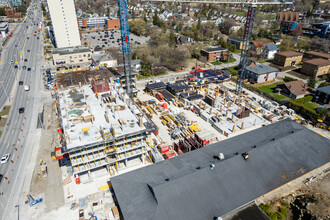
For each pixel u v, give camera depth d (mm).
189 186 49000
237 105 100750
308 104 102375
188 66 151375
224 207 47375
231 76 130750
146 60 138375
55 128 84750
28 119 90562
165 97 106750
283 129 68625
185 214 45344
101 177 63781
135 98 108250
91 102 77750
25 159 70188
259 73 119875
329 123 86125
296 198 56656
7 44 192750
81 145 57062
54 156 68938
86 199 56781
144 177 52750
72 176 63969
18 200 57094
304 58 157625
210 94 110938
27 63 151625
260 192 50969
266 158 57469
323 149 62781
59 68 142250
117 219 52188
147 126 65688
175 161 58156
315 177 62812
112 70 114312
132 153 65562
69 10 166500
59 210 54469
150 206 45938
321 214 51375
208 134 81062
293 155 59719
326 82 117438
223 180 51500
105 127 64125
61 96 81375
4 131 83562
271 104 102312
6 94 110625
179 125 86250
